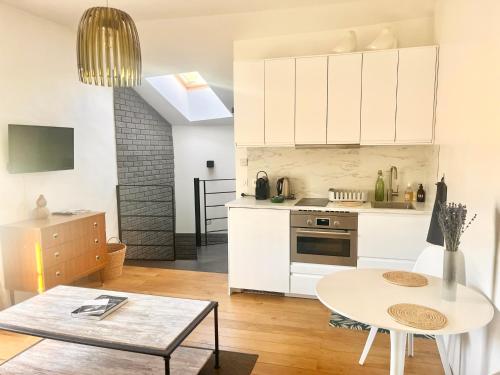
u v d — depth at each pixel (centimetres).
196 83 638
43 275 317
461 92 240
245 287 367
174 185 728
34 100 359
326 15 346
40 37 363
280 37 393
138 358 250
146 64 471
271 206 352
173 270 450
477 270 197
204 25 371
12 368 240
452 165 260
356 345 275
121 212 516
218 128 713
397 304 170
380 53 331
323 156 394
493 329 171
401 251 326
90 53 193
